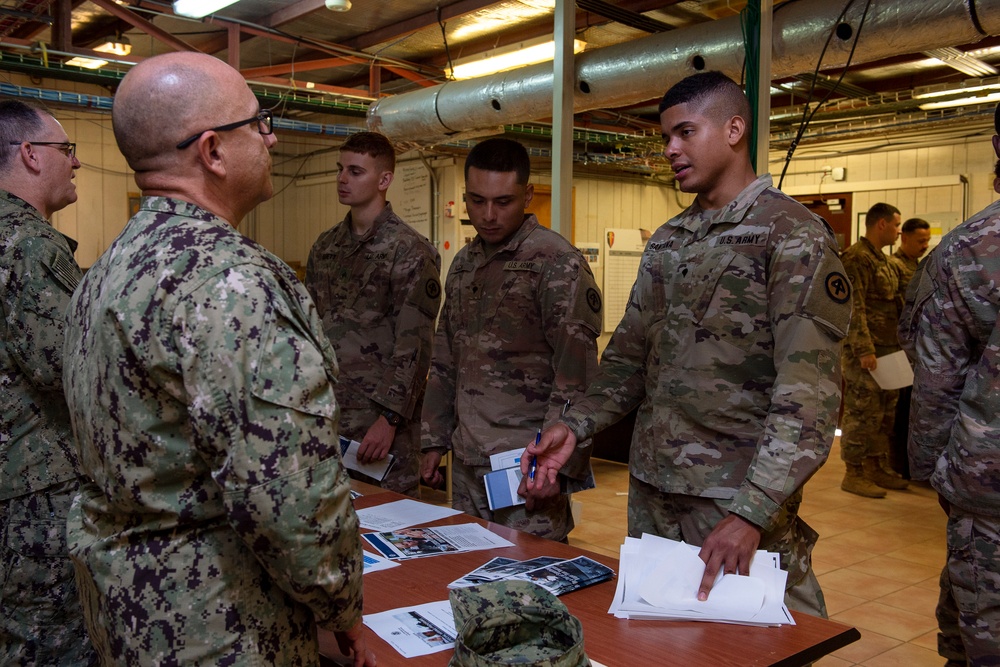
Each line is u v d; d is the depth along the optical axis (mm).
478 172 2246
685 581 1439
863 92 5922
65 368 1095
